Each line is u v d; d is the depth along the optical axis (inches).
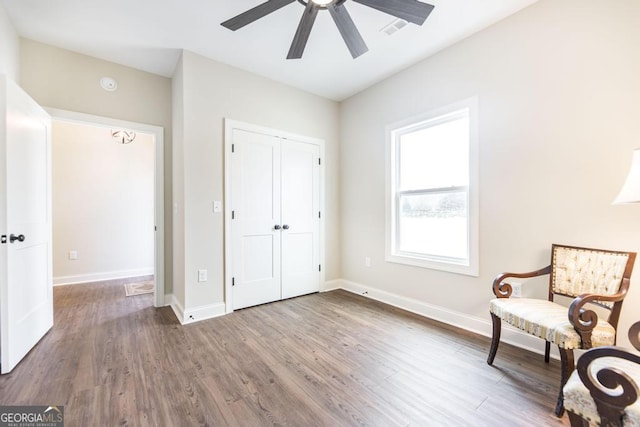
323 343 88.3
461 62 99.7
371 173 136.6
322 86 136.7
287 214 134.7
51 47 102.1
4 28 82.5
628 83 67.6
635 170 56.7
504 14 86.7
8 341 71.1
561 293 73.3
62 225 160.6
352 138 146.8
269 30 94.4
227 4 82.2
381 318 109.4
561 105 77.5
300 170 139.6
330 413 57.3
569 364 55.9
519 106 85.4
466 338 91.6
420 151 117.6
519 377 69.7
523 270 84.9
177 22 90.2
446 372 72.1
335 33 95.3
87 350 83.0
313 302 129.6
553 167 79.0
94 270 169.3
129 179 180.7
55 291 146.7
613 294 60.9
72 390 64.0
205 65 110.3
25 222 80.9
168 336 93.1
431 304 109.9
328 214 150.9
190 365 75.1
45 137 94.4
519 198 85.6
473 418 55.8
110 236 174.4
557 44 78.0
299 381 68.2
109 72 113.3
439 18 88.1
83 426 53.1
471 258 96.7
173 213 123.4
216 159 112.7
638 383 40.3
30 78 98.3
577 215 75.0
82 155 166.6
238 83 118.9
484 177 93.6
